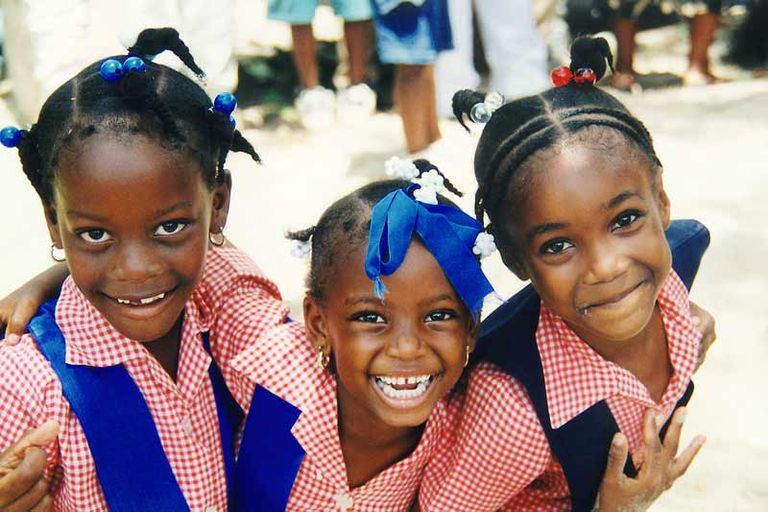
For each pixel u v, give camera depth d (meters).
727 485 2.96
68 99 2.03
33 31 5.58
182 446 2.25
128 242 2.00
